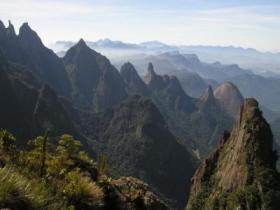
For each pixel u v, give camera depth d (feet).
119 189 45.09
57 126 611.47
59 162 40.29
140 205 44.47
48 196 29.04
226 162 377.91
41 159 38.24
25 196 25.39
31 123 587.68
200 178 395.34
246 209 310.04
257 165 337.52
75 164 42.98
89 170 43.50
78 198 36.52
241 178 337.11
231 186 344.49
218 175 377.30
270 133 366.22
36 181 31.83
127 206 42.47
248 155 346.95
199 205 374.84
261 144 351.46
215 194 356.38
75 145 44.01
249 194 315.37
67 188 36.50
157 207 45.37
